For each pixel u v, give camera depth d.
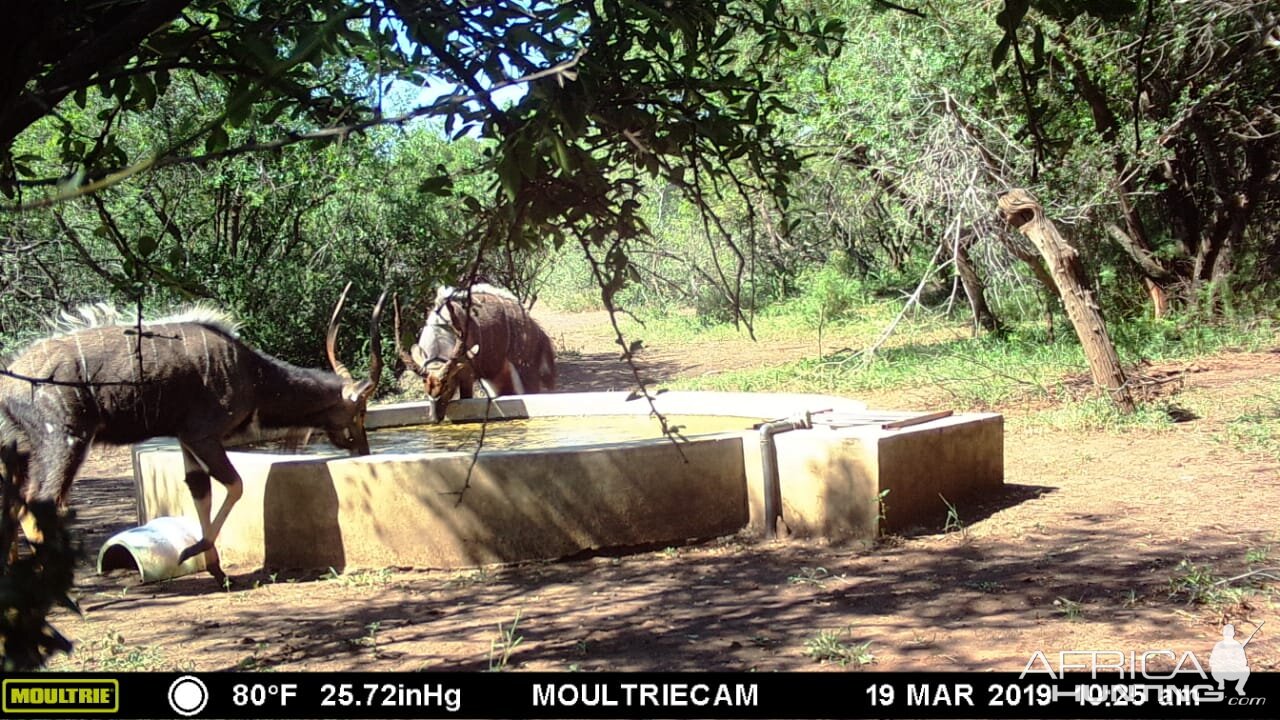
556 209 3.08
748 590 5.80
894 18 13.77
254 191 15.00
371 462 6.68
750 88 3.15
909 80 13.26
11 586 2.16
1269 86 14.27
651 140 3.05
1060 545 6.30
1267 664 4.24
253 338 15.26
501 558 6.65
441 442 8.75
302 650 5.01
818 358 17.03
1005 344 15.20
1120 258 16.73
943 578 5.79
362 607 5.83
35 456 6.09
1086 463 8.48
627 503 6.85
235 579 6.70
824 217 23.08
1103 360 10.13
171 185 14.40
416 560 6.66
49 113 2.45
